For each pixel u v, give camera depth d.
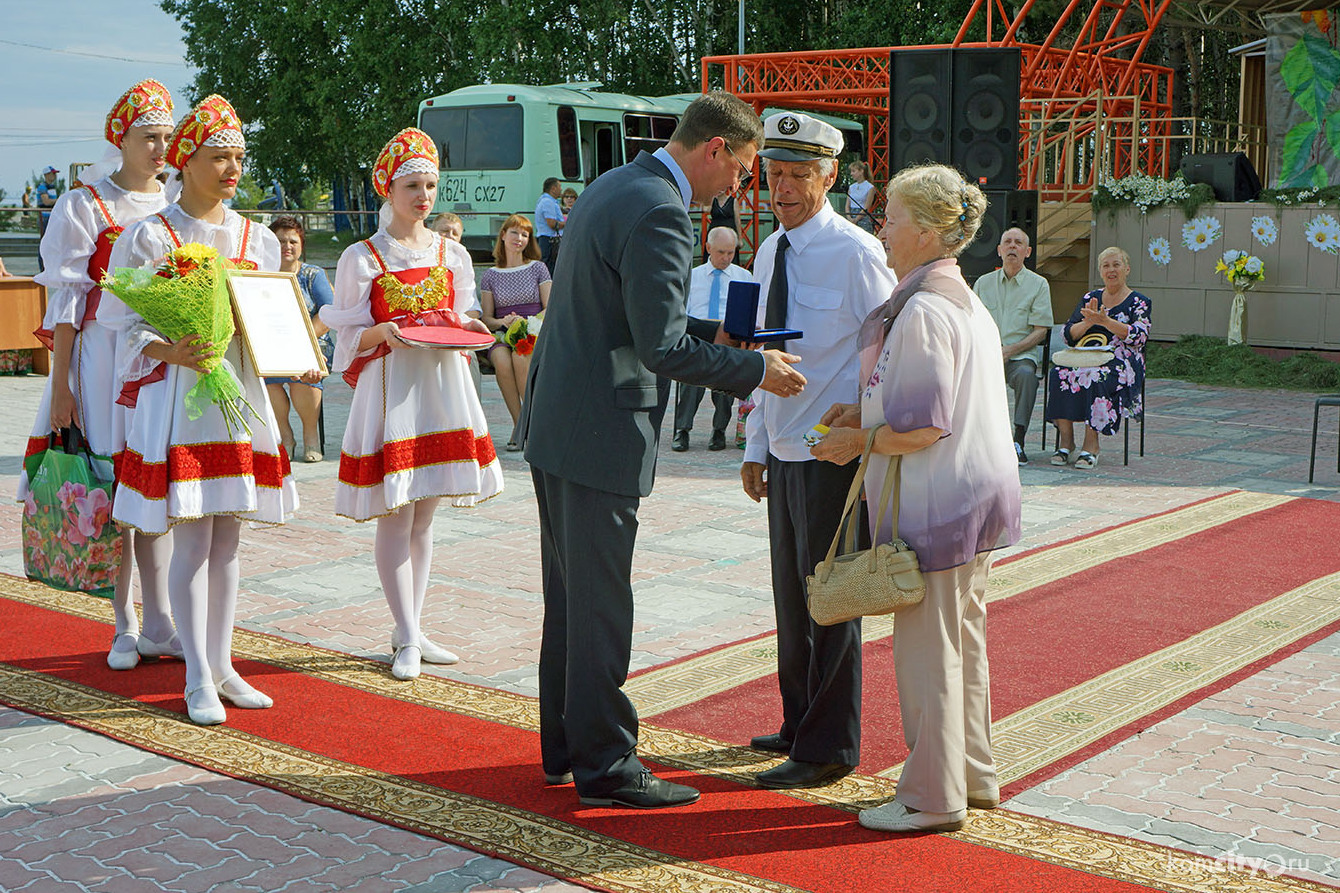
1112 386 9.19
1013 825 3.58
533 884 3.26
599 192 3.61
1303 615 5.64
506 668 5.02
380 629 5.53
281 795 3.83
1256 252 15.15
